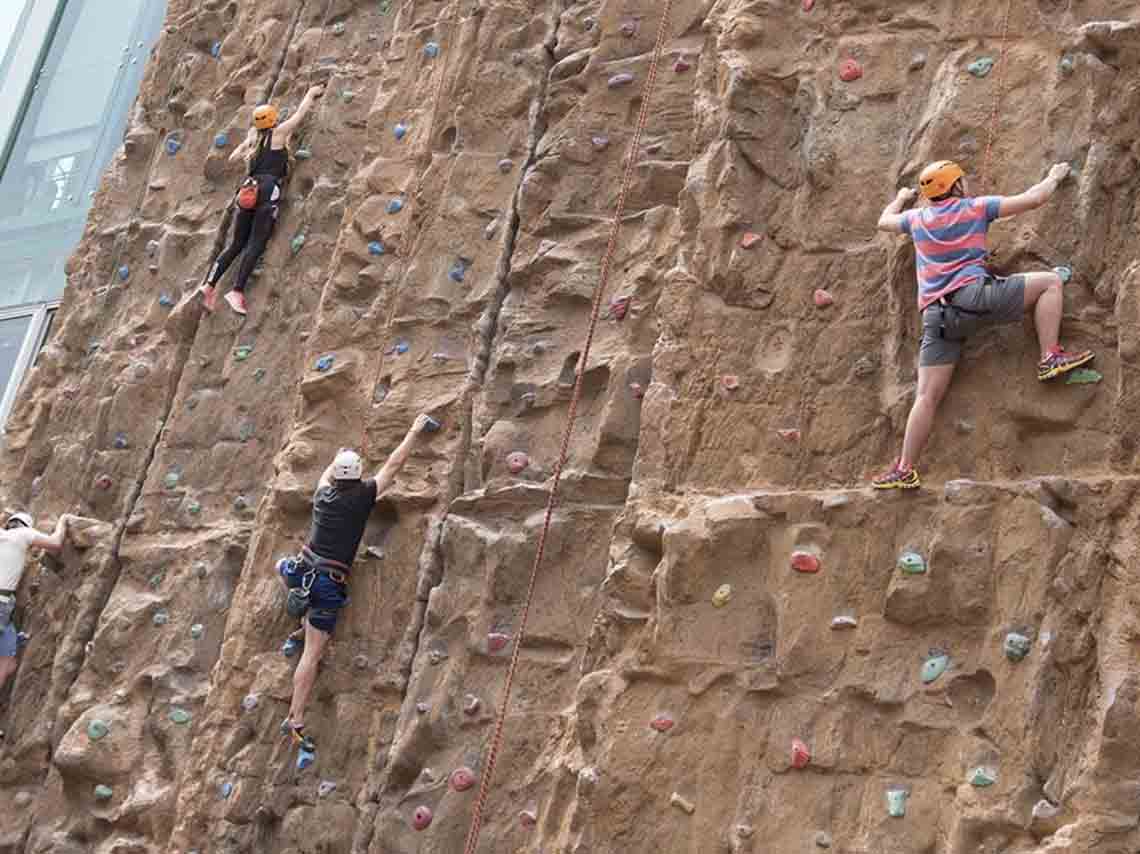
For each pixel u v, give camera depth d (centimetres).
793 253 812
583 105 1010
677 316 823
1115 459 681
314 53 1278
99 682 1120
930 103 801
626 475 877
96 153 1631
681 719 736
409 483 967
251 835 934
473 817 838
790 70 849
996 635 676
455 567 909
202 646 1084
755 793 709
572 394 924
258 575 1013
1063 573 668
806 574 732
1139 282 691
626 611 783
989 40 796
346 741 927
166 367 1248
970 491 700
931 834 665
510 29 1087
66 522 1218
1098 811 619
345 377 1036
